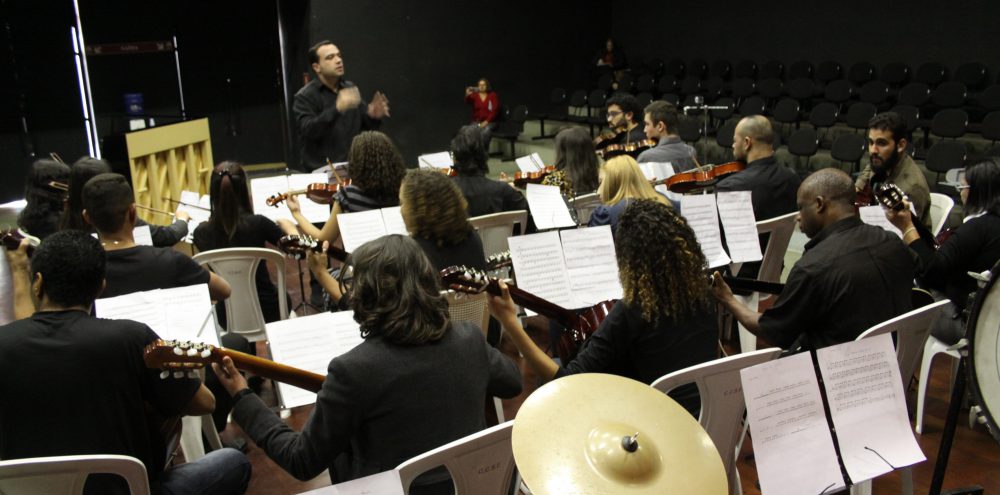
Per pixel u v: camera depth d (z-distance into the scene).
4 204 8.87
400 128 10.72
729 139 8.11
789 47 9.79
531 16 11.43
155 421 1.96
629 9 11.99
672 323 2.03
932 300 2.88
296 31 9.98
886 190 2.89
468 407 1.70
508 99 11.56
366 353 1.63
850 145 7.06
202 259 3.09
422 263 1.69
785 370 1.71
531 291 2.71
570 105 11.53
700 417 1.96
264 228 3.47
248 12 10.27
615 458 1.20
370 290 1.64
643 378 2.07
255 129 10.73
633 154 5.02
